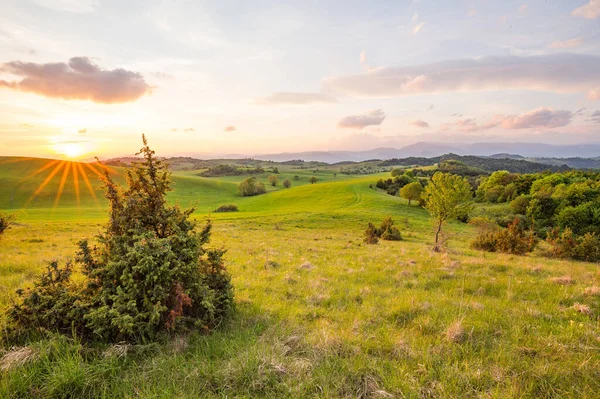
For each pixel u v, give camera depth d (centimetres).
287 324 611
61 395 371
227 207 8425
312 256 1739
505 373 446
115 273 512
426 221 5888
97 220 5381
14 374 387
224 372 417
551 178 8188
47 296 485
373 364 457
